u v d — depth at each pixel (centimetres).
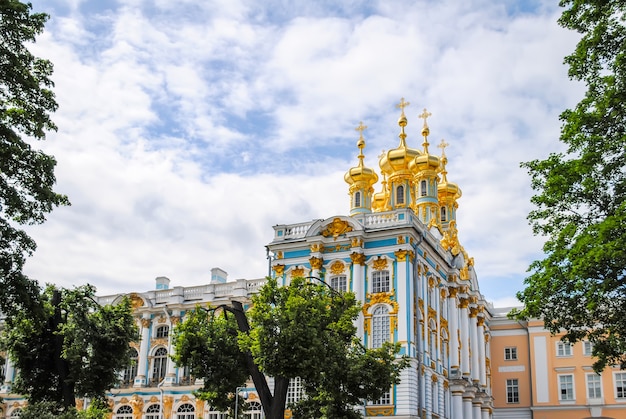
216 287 7044
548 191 3206
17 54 3388
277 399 3628
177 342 3838
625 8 2995
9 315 3481
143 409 6812
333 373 3528
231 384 3822
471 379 6881
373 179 7688
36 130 3428
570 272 3066
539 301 3247
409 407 5159
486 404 7200
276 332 3494
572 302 3231
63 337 4066
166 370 6862
